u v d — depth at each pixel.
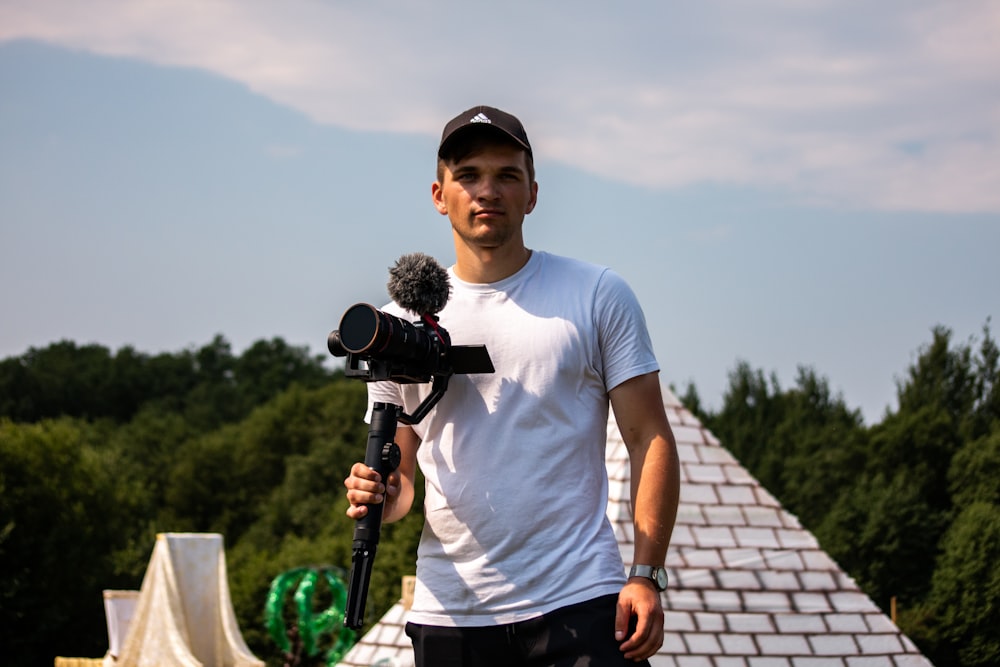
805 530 12.45
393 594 40.16
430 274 3.71
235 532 60.66
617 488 11.66
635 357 3.80
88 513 45.59
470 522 3.74
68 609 42.78
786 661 11.34
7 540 41.56
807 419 54.25
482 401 3.78
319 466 58.06
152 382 106.50
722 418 57.88
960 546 34.81
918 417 44.16
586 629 3.62
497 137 3.76
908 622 34.53
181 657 17.64
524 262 3.92
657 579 3.62
